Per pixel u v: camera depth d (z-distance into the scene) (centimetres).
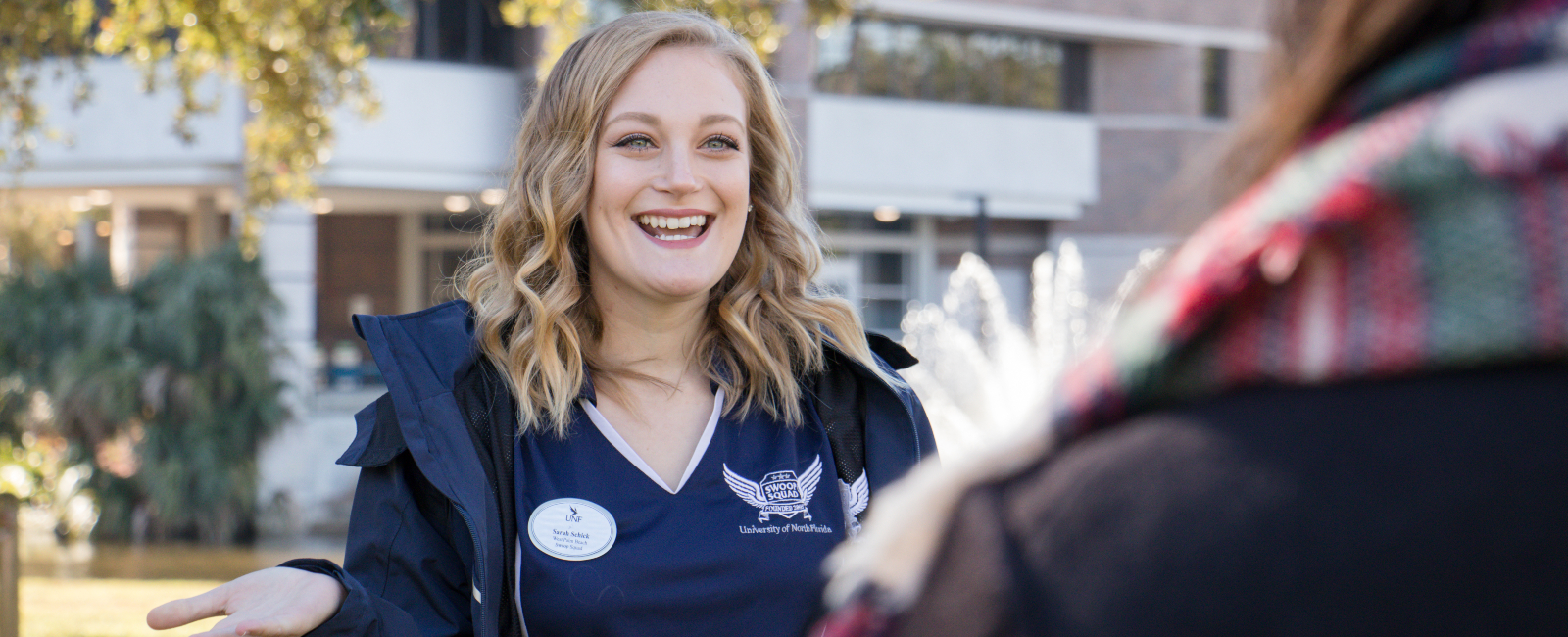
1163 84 1827
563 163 186
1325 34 50
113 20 633
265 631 130
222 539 1123
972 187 1695
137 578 894
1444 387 43
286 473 1179
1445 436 42
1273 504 43
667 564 173
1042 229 1900
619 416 188
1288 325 45
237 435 1136
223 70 692
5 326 1140
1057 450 51
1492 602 40
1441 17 47
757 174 204
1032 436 51
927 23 1712
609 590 170
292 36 630
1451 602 41
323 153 739
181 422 1130
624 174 184
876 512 57
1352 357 44
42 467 564
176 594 788
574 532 174
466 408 180
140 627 639
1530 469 41
